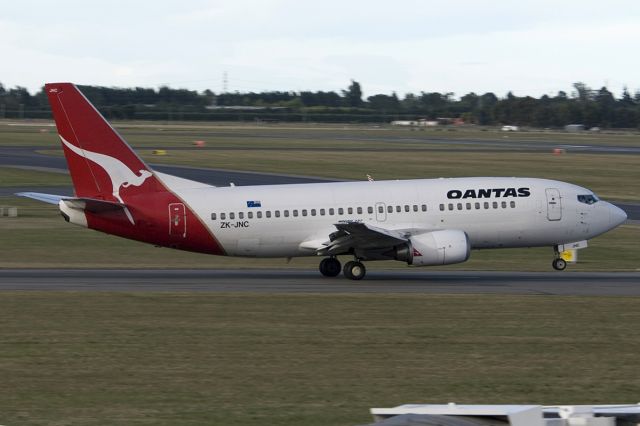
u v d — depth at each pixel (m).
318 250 166.38
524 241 174.50
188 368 99.69
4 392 90.06
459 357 105.50
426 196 170.25
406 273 179.12
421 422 51.28
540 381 95.81
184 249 166.62
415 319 126.81
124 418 81.56
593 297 146.75
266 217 165.38
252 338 113.94
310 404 86.56
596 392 91.94
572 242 177.12
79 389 91.31
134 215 161.62
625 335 117.94
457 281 166.62
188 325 121.38
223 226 164.12
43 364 100.94
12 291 147.75
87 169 161.50
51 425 79.44
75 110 159.88
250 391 90.94
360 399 88.50
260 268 185.38
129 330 117.94
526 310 134.25
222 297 143.62
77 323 121.88
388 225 168.38
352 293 149.50
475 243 172.62
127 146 162.12
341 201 168.12
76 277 166.50
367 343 111.88
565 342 113.56
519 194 172.88
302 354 106.12
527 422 52.53
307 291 151.38
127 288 152.62
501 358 105.19
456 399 89.06
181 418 81.69
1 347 108.31
